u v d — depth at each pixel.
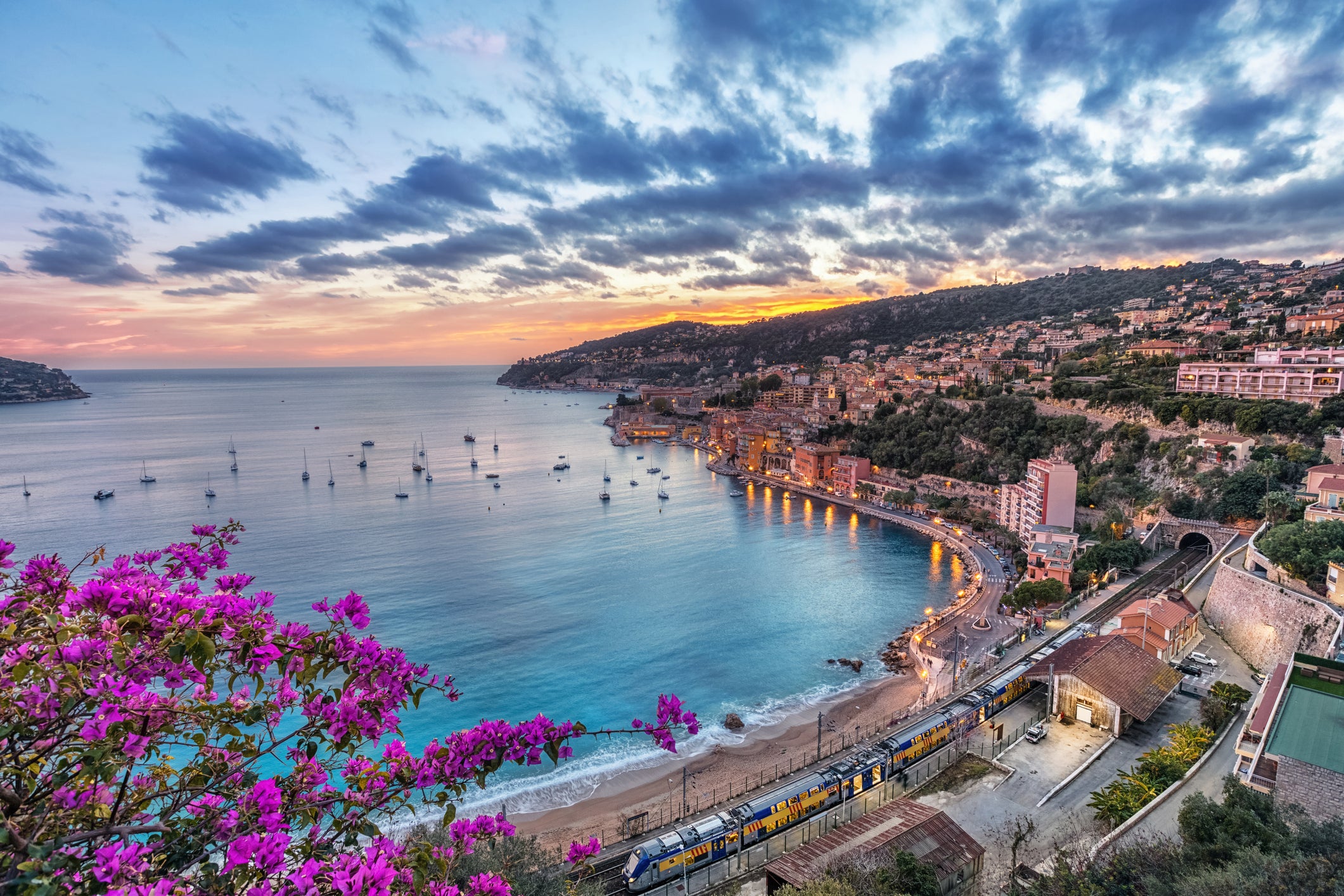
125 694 7.45
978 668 71.75
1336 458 107.38
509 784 60.69
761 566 123.38
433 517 160.25
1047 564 101.94
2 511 157.12
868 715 71.06
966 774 49.97
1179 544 110.19
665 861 42.53
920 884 33.31
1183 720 56.00
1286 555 68.00
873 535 146.88
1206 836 31.06
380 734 9.73
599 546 136.38
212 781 8.93
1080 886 29.91
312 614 97.88
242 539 137.50
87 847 8.03
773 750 65.06
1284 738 35.62
